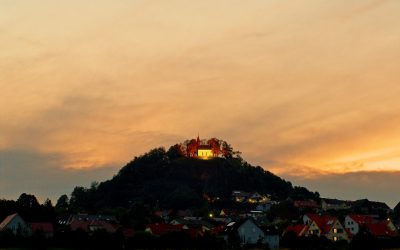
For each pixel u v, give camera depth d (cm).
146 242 18650
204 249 19138
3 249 16962
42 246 17500
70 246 17850
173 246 18775
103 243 18050
